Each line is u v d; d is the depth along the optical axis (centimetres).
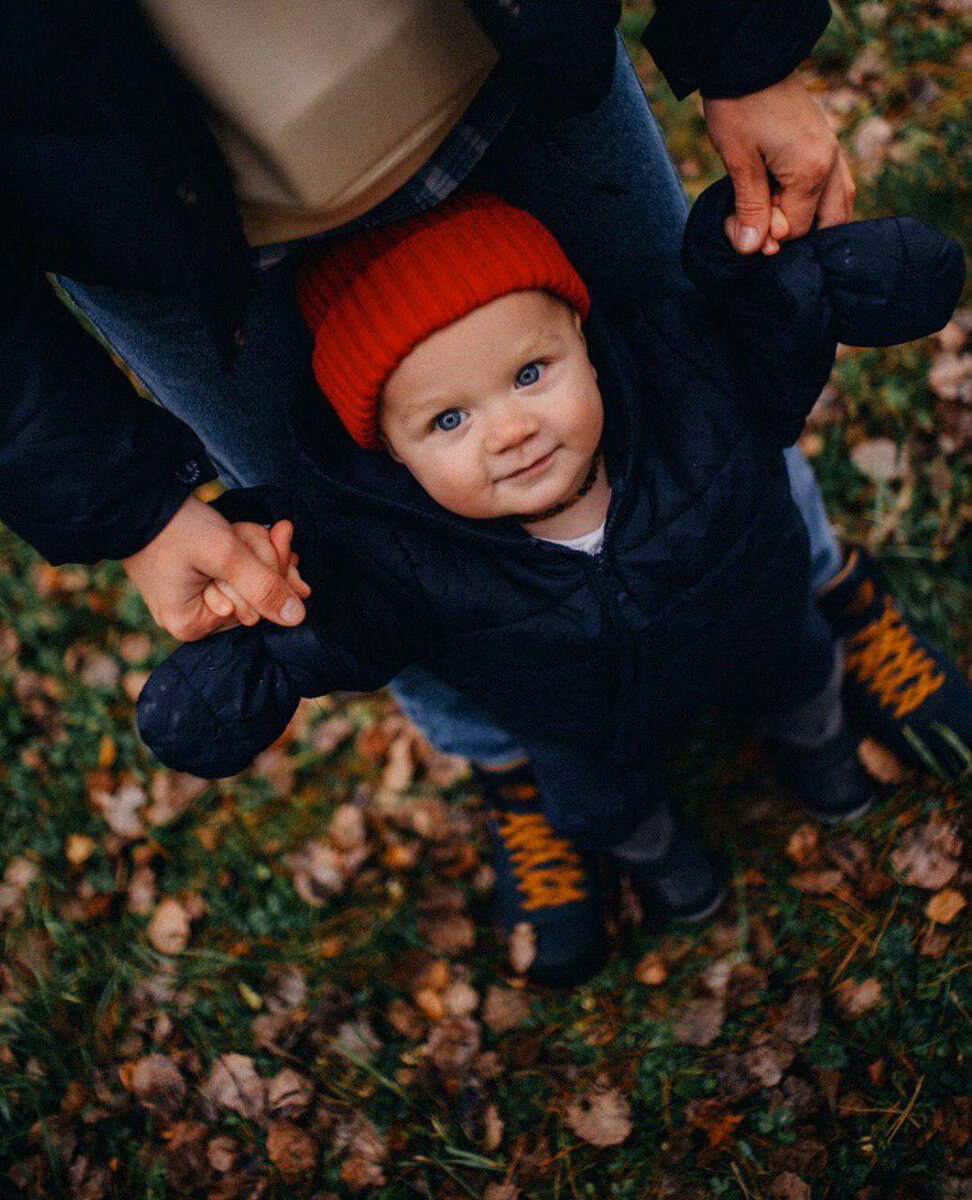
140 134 96
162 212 101
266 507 124
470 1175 188
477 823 227
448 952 212
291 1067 204
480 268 120
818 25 113
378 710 242
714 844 214
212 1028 210
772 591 157
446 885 220
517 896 207
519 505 132
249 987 213
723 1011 195
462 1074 197
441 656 152
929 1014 184
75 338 108
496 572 141
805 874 204
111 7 92
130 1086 205
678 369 142
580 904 204
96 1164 198
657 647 149
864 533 232
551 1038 201
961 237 254
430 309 119
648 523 141
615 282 158
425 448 129
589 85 107
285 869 228
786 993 195
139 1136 201
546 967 203
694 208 133
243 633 127
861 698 207
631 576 142
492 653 147
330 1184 191
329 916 221
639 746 166
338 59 98
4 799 243
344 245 125
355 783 235
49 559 118
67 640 262
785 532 153
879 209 264
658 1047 195
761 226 127
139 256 108
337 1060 203
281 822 233
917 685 202
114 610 265
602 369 141
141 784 242
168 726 127
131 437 111
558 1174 186
